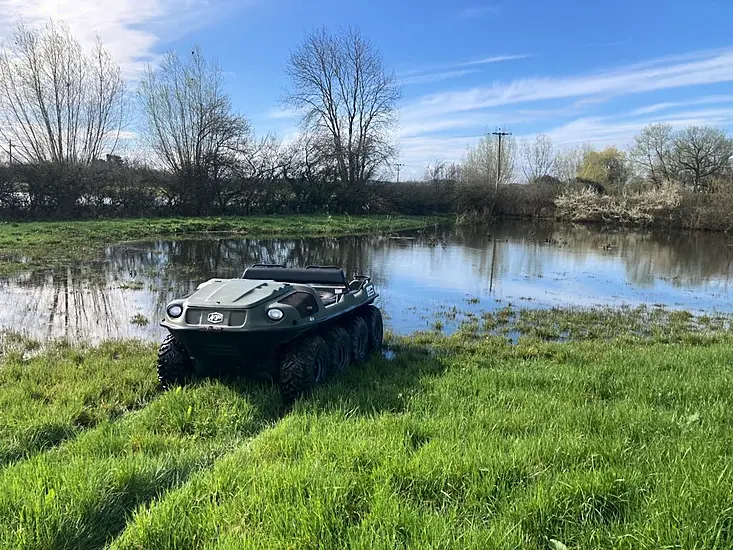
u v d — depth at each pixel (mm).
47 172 25125
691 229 38156
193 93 30734
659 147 53062
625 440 3807
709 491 2906
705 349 7547
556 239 28734
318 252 20188
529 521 2781
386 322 9664
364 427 4082
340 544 2578
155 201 29578
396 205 42406
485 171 52531
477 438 3867
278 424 4355
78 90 28875
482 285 14078
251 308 4871
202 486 3188
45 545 2594
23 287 11562
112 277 13055
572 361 7051
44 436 4133
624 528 2676
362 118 41156
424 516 2779
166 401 4750
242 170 32938
